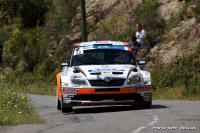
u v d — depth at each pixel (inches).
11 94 1104.8
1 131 766.5
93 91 1027.3
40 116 991.6
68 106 1046.4
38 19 2591.0
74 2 2337.6
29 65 2170.3
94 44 1166.3
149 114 936.9
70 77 1053.2
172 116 895.1
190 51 1689.2
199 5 1808.6
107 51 1142.3
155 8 2014.0
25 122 863.7
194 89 1380.4
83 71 1055.6
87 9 2279.8
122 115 939.3
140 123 822.5
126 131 748.6
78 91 1034.7
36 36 2351.1
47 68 2030.0
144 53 1791.3
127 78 1040.8
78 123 850.1
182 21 1843.0
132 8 2114.9
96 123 840.9
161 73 1598.2
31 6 2573.8
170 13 1941.4
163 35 1834.4
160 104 1151.0
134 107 1111.6
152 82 1561.3
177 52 1718.8
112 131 752.3
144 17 1984.5
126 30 2005.4
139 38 1713.8
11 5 2573.8
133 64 1122.0
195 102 1160.8
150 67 1737.2
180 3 1969.7
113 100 1029.2
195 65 1577.3
